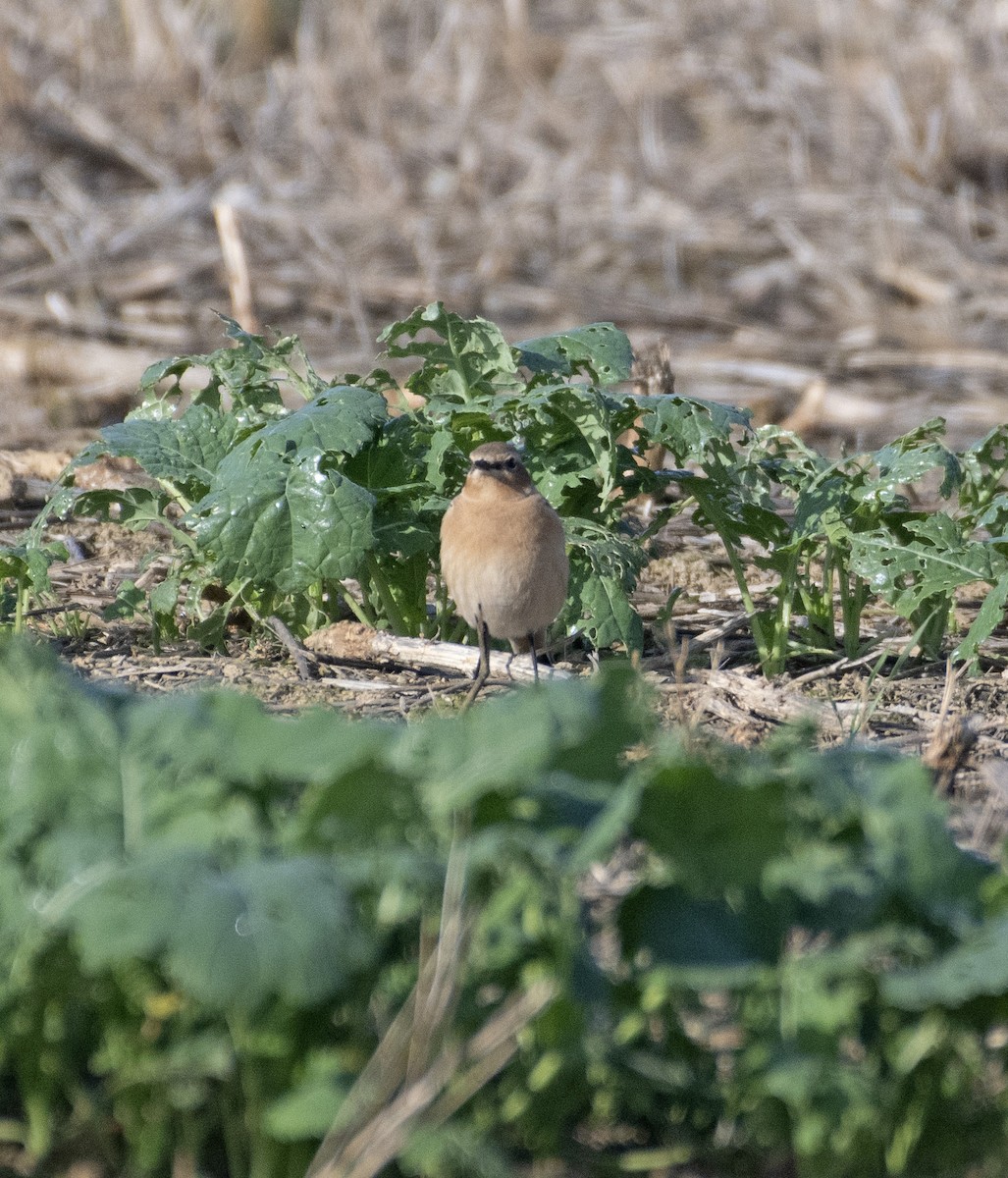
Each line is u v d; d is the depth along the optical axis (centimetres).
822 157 2781
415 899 553
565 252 2534
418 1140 505
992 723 1018
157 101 2916
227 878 519
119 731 592
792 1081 527
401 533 1103
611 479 1121
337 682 1068
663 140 2870
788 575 1134
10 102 2784
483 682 1056
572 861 533
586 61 3081
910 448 1173
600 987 541
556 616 1082
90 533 1458
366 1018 561
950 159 2723
